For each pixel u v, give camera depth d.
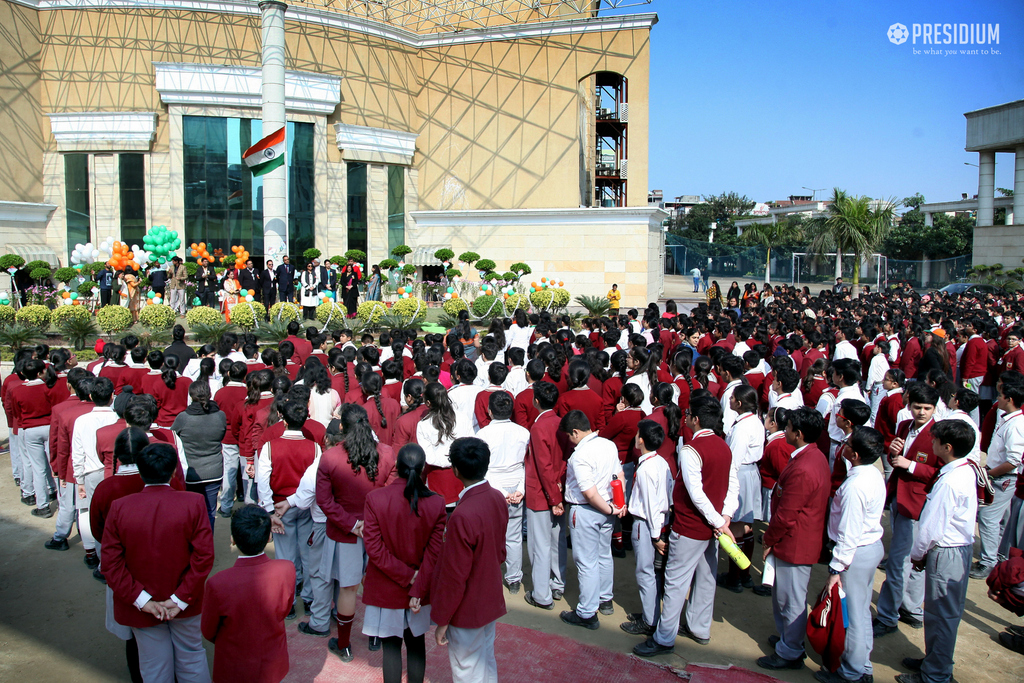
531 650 4.91
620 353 7.83
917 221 50.09
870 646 4.46
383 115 28.12
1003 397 5.88
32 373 7.14
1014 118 31.66
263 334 14.70
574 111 26.86
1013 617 5.50
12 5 24.22
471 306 20.02
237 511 3.65
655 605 5.07
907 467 5.08
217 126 25.47
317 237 26.67
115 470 4.70
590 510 5.18
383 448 4.92
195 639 3.94
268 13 20.17
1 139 23.91
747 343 10.27
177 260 19.80
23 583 5.89
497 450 5.60
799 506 4.57
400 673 4.11
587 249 25.47
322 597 5.04
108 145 25.03
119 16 25.02
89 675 4.59
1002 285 27.67
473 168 28.45
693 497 4.70
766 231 50.28
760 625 5.39
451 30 29.44
